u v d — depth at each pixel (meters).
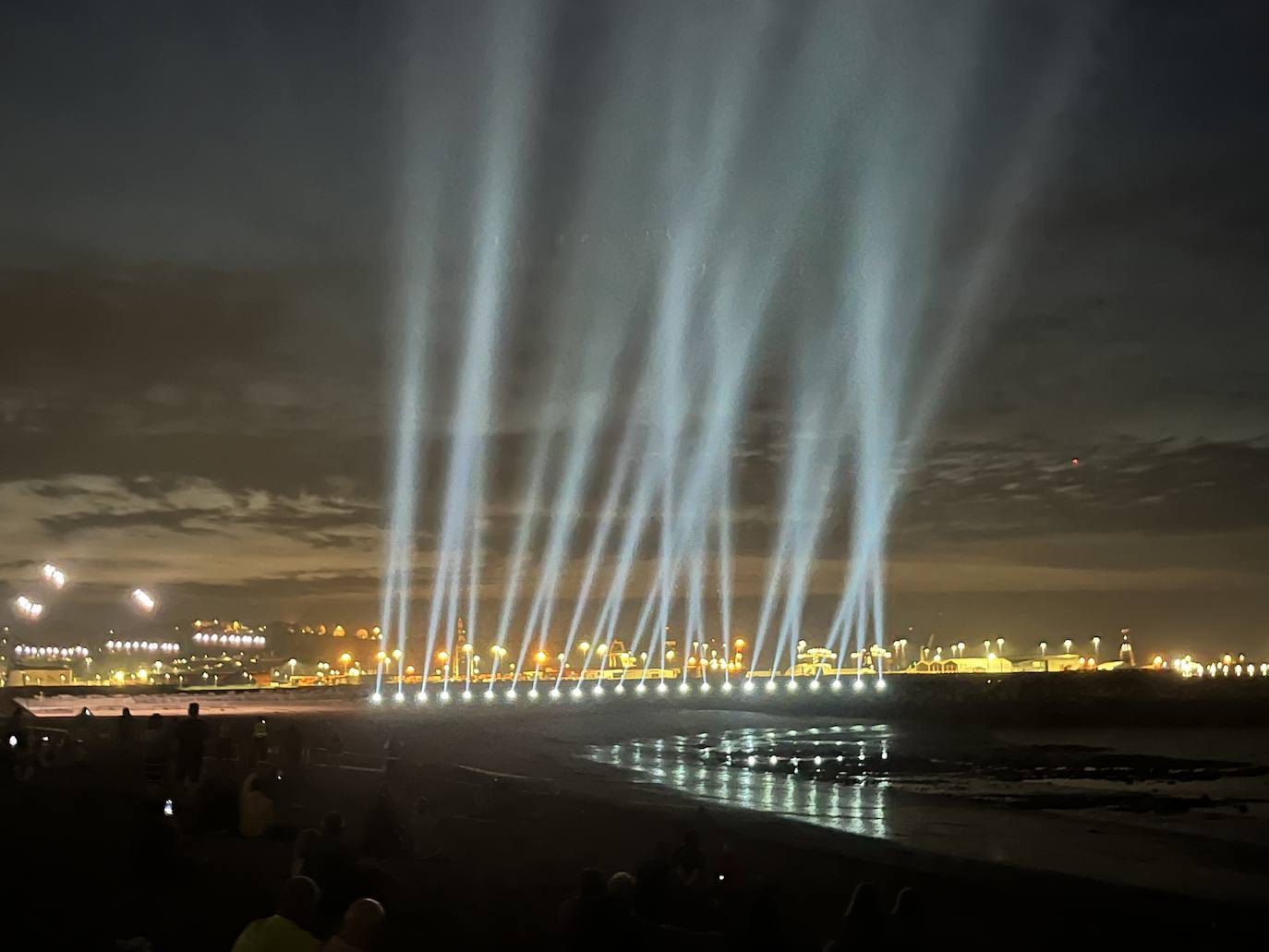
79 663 185.00
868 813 37.06
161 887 16.34
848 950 10.95
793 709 131.75
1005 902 19.17
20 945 12.97
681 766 56.28
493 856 19.75
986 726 114.81
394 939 13.80
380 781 31.94
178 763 26.33
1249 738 93.94
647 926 12.72
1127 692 140.38
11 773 28.80
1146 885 23.17
